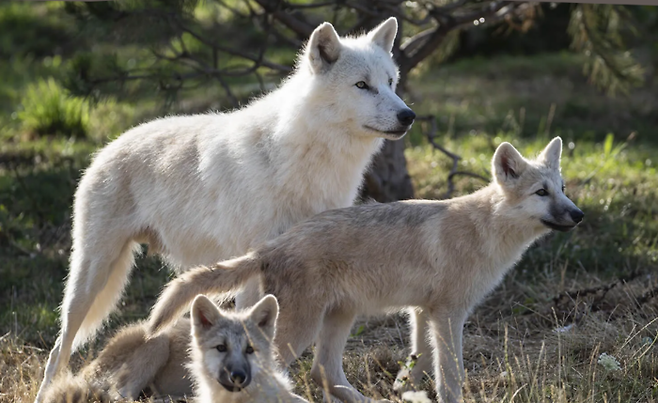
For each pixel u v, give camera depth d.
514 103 44.88
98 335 18.69
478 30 58.66
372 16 22.33
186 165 15.16
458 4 23.30
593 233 23.52
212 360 12.27
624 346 15.10
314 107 14.17
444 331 13.66
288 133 14.20
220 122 15.52
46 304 19.66
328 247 13.35
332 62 14.31
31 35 58.53
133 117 39.88
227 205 14.51
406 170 24.78
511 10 24.81
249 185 14.32
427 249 13.62
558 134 38.66
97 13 21.17
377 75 14.32
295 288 13.21
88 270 15.83
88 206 16.06
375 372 15.70
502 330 17.56
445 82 51.31
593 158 31.77
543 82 50.78
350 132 14.34
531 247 22.30
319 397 14.28
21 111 40.94
